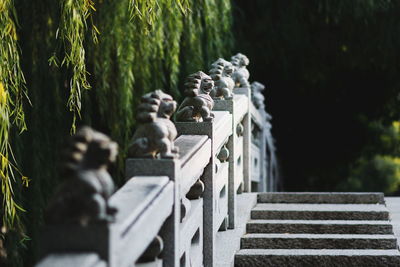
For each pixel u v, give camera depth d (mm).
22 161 15266
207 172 10398
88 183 5262
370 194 15852
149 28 14875
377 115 32375
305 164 33406
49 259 5109
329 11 25938
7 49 11211
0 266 13383
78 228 5277
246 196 15484
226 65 13930
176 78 17438
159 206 6883
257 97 20828
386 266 11695
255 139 19812
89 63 17406
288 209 14594
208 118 10383
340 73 30719
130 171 7543
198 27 18875
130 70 15812
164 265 7594
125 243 5656
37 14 15531
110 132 17047
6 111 10805
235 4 26453
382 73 30531
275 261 11773
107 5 15992
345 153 33250
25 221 15000
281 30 26984
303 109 31828
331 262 11742
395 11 26500
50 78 15852
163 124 7641
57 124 16000
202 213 9969
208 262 10453
